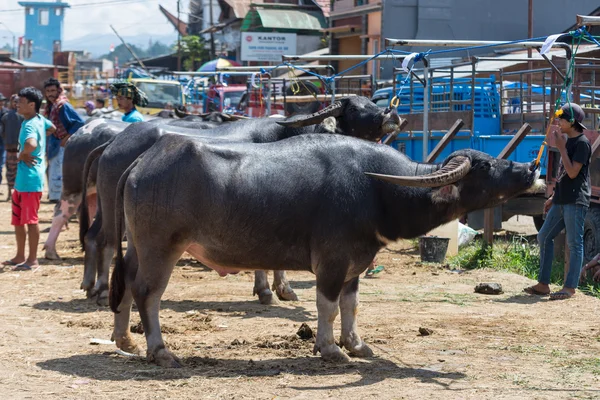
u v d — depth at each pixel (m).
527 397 6.83
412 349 8.59
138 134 10.49
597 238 12.69
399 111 21.41
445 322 10.00
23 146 13.50
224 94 35.28
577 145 11.32
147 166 7.78
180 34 72.38
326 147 7.92
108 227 10.70
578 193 11.41
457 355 8.34
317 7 49.88
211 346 8.72
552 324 9.93
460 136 17.53
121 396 6.82
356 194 7.79
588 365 7.95
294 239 7.82
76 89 48.75
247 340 8.99
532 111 18.73
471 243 16.31
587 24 12.59
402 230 8.02
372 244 7.95
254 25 49.09
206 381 7.29
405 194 7.90
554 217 11.72
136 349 8.38
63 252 15.71
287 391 6.98
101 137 13.31
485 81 19.25
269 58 46.66
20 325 9.66
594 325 9.88
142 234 7.73
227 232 7.71
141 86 36.22
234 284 12.77
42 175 13.78
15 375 7.45
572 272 11.52
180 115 14.90
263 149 7.89
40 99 13.59
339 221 7.73
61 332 9.35
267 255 7.85
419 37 34.09
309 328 9.08
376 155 7.96
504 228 20.11
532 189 8.09
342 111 11.31
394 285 12.66
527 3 34.97
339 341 8.55
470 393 6.94
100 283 10.92
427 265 14.53
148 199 7.67
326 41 46.78
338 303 8.42
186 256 15.61
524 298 11.64
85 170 10.83
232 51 59.88
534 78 26.94
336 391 6.98
